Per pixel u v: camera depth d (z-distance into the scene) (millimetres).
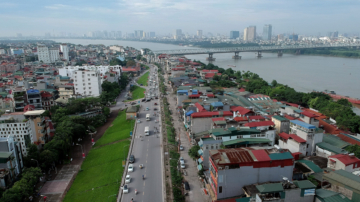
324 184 94188
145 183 110188
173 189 104875
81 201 102875
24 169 113750
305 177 99750
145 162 128750
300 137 123500
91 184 114438
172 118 199000
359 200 79375
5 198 90438
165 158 131875
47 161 123062
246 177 90812
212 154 96688
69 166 133375
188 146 148375
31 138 133500
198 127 150625
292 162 92312
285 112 171625
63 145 134500
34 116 137250
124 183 110562
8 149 109812
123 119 195750
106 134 175625
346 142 131000
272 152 94000
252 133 120938
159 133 165625
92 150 151250
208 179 105938
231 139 119000
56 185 115562
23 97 189625
